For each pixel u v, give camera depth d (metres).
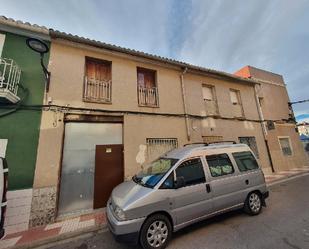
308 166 12.59
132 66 7.48
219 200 4.05
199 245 3.35
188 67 8.55
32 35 5.80
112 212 3.48
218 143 5.08
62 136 5.59
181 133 7.87
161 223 3.38
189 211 3.65
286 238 3.40
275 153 11.16
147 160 6.84
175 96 8.23
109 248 3.54
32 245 3.76
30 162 4.99
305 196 5.93
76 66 6.30
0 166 3.47
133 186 3.91
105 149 6.26
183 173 3.89
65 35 5.96
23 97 5.26
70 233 4.16
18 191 4.71
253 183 4.68
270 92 12.66
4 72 4.81
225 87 10.27
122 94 6.92
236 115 10.35
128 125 6.75
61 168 5.50
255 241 3.37
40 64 5.76
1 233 3.27
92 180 5.86
